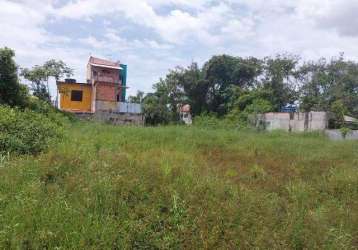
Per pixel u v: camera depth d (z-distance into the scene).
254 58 41.22
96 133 12.66
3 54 17.41
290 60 39.41
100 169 5.89
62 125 14.55
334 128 28.42
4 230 3.77
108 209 4.74
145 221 4.56
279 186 7.54
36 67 29.14
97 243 3.94
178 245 4.27
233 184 6.57
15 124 8.92
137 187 5.26
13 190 4.91
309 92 39.25
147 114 35.66
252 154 11.80
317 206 6.48
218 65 39.81
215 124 26.66
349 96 37.06
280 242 4.41
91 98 37.53
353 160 11.20
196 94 40.66
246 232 4.53
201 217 4.70
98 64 38.53
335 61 39.50
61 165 5.98
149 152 9.25
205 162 9.06
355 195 7.11
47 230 3.92
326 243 4.66
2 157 6.79
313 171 9.43
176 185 5.60
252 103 34.16
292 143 14.63
